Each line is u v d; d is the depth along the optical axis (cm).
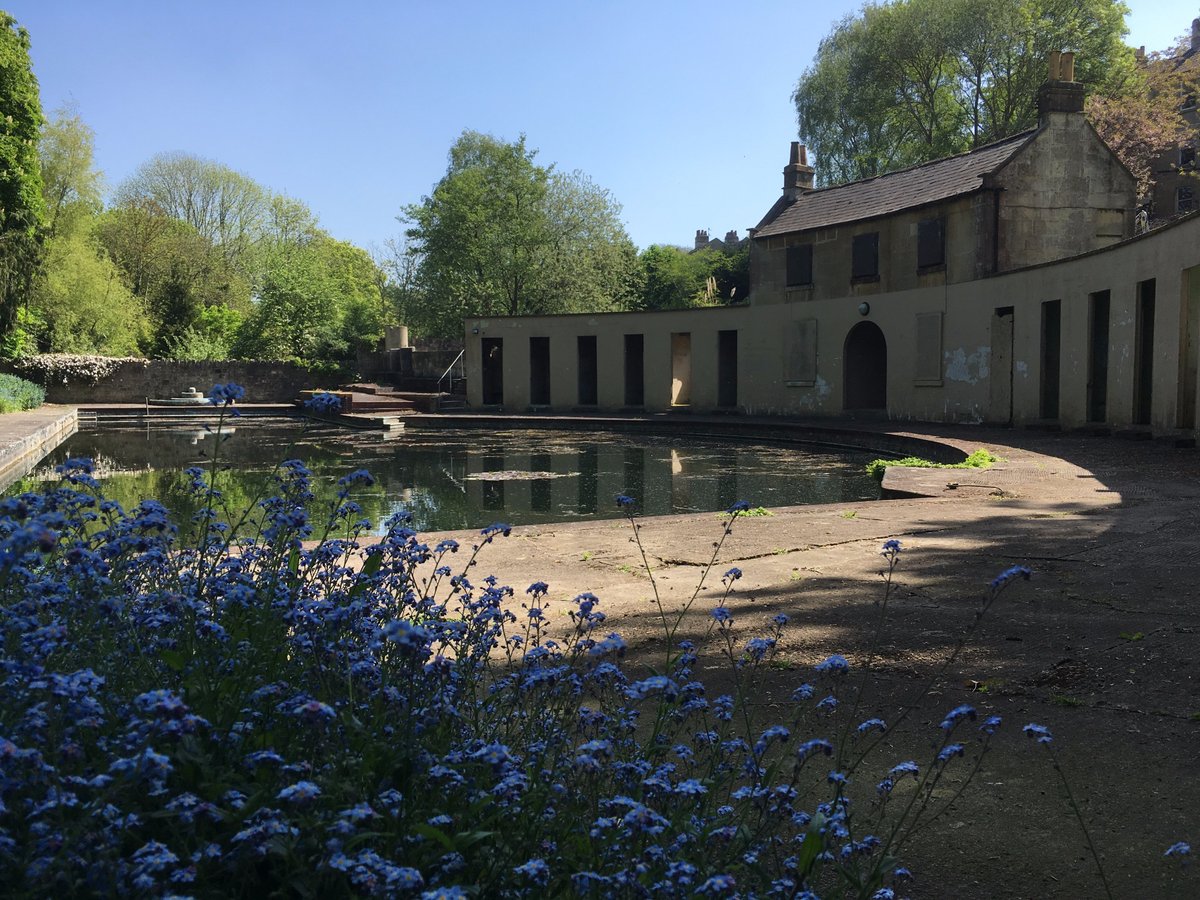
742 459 1888
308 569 295
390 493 1370
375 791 181
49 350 4162
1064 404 1948
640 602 535
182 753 167
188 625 221
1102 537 716
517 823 184
